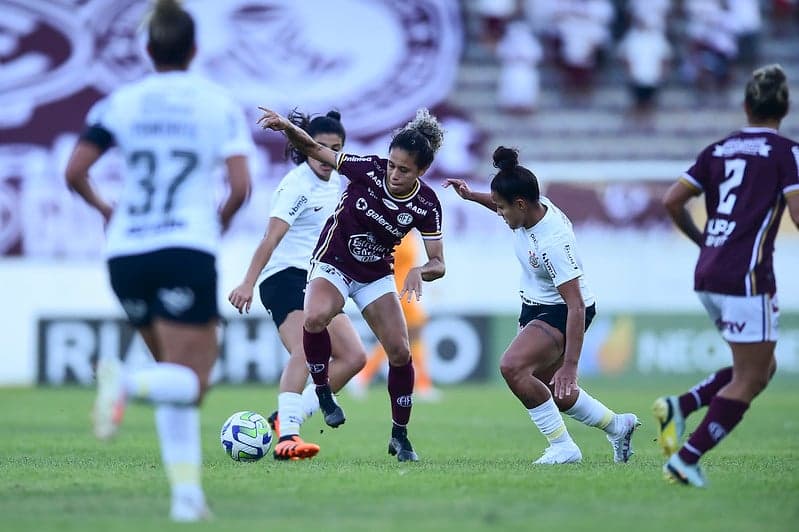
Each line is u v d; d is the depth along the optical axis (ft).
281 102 257.96
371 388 217.77
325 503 66.74
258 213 224.53
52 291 218.59
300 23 263.29
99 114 60.59
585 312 91.76
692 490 71.87
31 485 75.10
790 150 71.15
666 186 228.22
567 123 280.31
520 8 286.05
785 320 223.51
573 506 65.72
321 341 91.56
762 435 128.06
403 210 88.22
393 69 263.08
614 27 289.74
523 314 93.97
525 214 88.02
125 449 107.04
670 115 283.79
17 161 234.99
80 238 220.84
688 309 224.94
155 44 60.59
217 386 213.46
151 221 59.06
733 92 288.51
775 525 59.57
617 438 94.27
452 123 258.57
